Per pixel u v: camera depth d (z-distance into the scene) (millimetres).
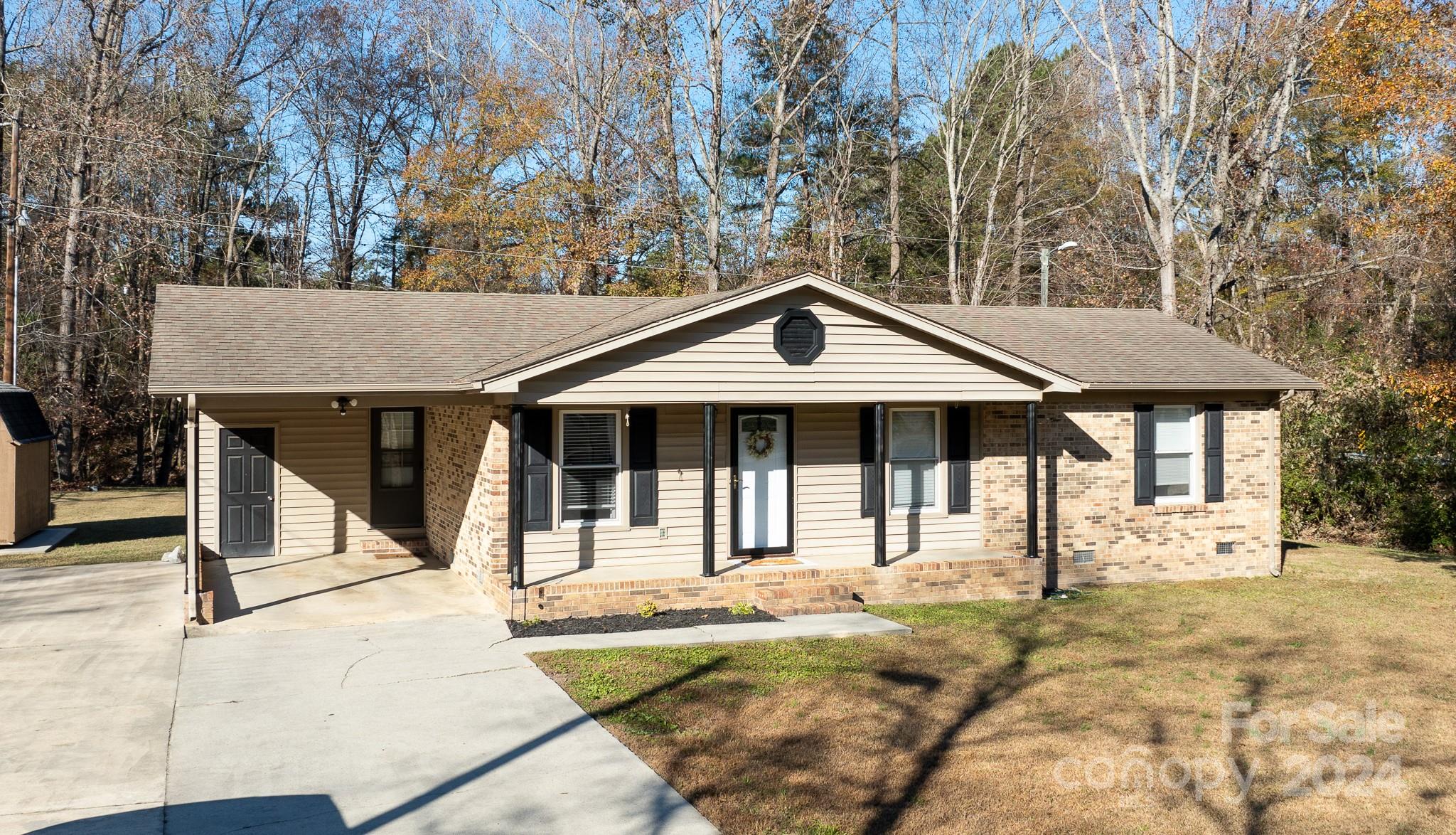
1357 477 22625
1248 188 29031
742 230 37406
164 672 10352
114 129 30594
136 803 7070
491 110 35656
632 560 14742
